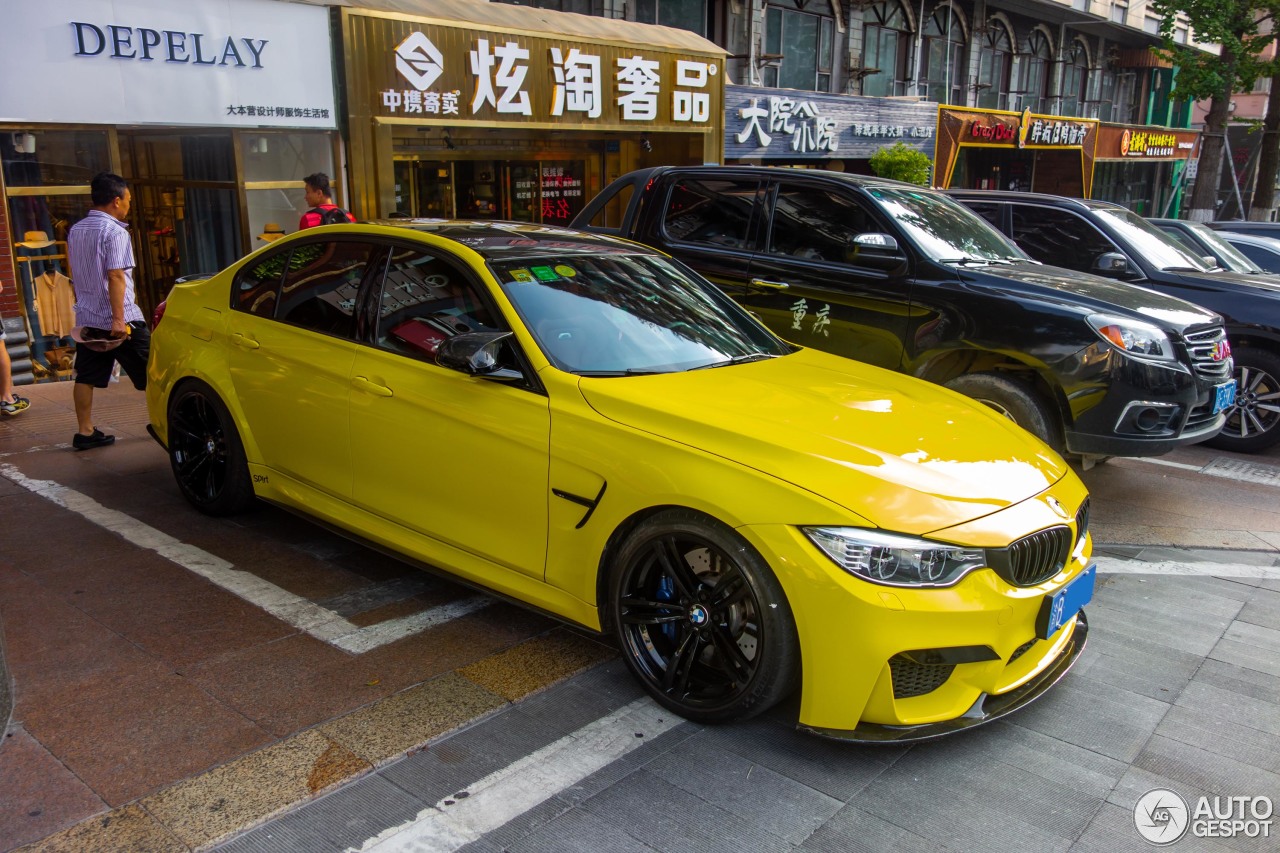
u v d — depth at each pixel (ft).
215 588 14.02
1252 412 24.93
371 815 9.15
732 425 10.71
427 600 13.97
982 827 9.35
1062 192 85.20
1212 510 19.97
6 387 22.56
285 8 30.89
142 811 9.04
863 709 9.71
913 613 9.45
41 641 12.25
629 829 9.11
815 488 9.87
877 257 19.21
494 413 12.00
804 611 9.61
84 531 15.94
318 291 14.73
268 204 32.40
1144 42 98.89
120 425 22.41
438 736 10.51
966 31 74.79
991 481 10.77
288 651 12.26
